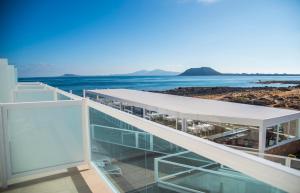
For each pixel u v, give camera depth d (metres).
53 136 2.93
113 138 2.69
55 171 3.02
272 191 0.79
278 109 10.74
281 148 9.48
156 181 1.77
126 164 2.41
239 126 9.30
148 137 1.88
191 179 1.28
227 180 1.00
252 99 38.44
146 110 12.04
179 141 1.27
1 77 4.34
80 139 3.11
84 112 3.10
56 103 2.91
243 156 0.87
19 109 2.70
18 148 2.74
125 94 16.77
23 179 2.84
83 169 3.12
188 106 11.20
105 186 2.68
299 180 0.68
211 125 10.09
